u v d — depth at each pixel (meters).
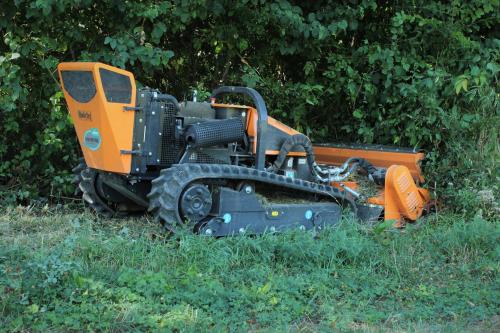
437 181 8.20
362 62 8.94
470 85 8.70
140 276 4.93
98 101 5.83
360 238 6.29
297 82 9.28
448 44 8.84
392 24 8.73
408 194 7.45
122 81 5.92
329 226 6.67
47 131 7.85
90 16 7.91
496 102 8.67
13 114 7.69
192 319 4.40
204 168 6.02
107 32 7.94
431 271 6.02
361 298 5.19
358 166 7.92
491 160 8.35
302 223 6.70
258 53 9.04
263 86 8.86
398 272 5.80
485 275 5.98
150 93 6.12
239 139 6.55
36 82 7.88
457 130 8.47
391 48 8.75
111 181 6.54
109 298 4.61
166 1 7.77
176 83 9.12
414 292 5.38
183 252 5.56
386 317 4.81
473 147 8.43
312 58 8.99
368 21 9.23
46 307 4.43
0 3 7.28
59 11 7.11
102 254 5.50
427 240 6.72
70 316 4.32
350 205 7.23
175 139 6.32
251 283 5.18
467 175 8.19
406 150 8.07
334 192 7.02
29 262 4.77
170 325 4.29
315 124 9.51
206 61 9.15
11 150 8.12
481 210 7.59
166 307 4.57
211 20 8.66
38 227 6.57
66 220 6.75
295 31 8.43
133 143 6.05
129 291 4.70
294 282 5.16
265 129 6.56
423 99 8.47
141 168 6.10
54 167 8.27
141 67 8.20
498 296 5.30
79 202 7.98
